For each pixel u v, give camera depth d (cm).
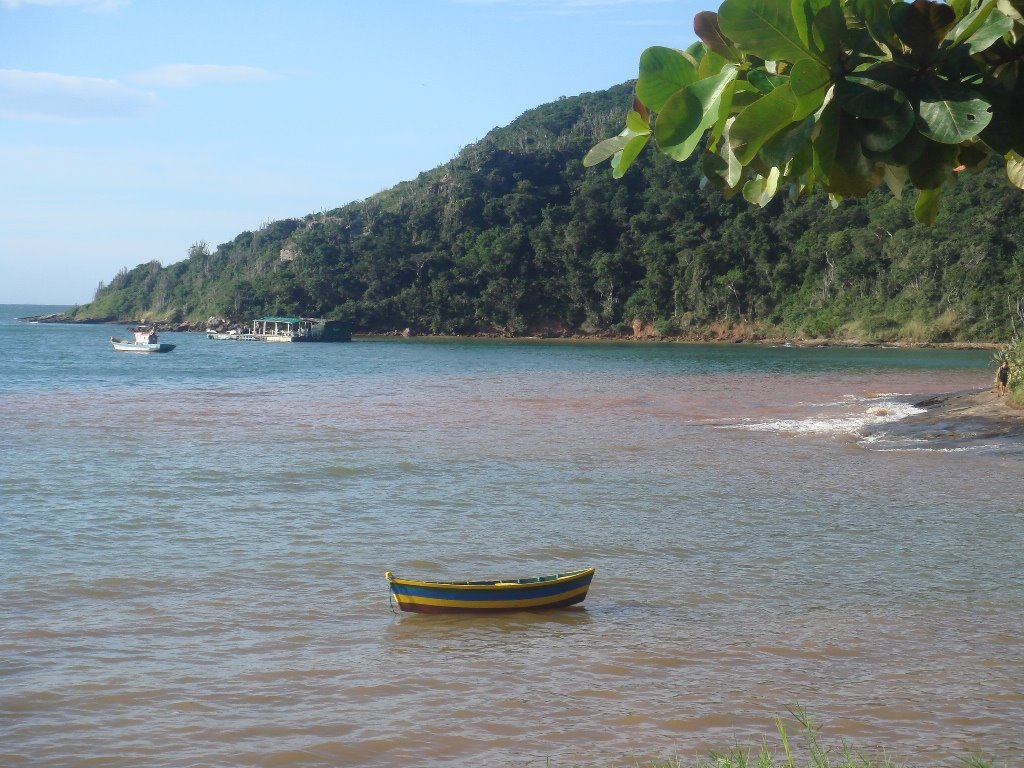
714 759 804
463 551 1584
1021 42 212
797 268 11600
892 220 10962
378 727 914
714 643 1143
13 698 976
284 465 2453
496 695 990
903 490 2089
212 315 14962
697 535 1694
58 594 1327
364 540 1655
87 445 2789
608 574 1450
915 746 857
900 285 10662
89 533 1691
